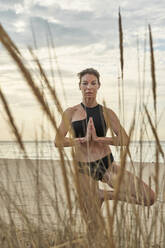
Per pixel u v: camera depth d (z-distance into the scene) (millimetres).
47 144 851
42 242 989
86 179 872
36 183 883
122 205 946
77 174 540
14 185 1010
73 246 886
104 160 1971
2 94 511
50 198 939
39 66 549
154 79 757
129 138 509
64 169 491
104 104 762
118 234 934
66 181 497
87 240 839
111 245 490
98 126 2191
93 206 849
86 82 2234
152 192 1466
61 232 963
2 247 1028
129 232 979
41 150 838
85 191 867
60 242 940
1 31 438
